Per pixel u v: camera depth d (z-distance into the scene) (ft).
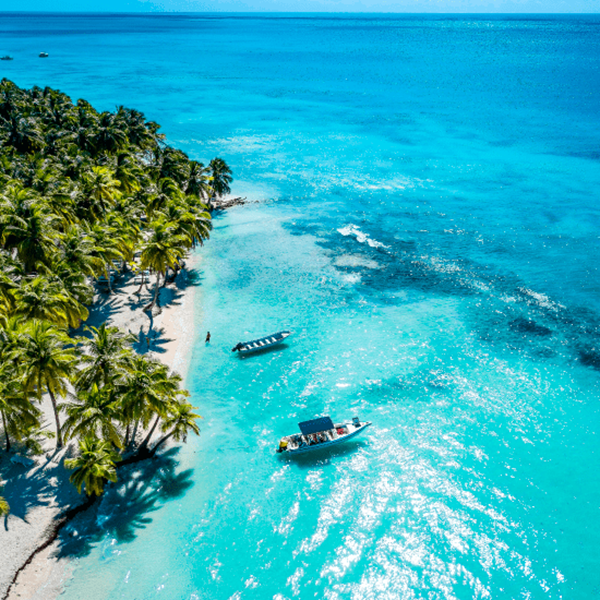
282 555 119.44
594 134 511.81
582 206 336.90
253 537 123.24
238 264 260.01
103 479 132.77
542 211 330.13
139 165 309.22
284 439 147.23
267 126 556.92
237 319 211.41
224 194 351.46
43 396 157.79
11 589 107.14
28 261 178.70
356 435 151.64
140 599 108.99
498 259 266.98
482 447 148.77
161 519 126.31
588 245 281.54
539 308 221.25
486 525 126.00
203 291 233.35
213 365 183.21
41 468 133.18
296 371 180.55
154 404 125.18
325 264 261.03
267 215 325.01
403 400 166.91
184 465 142.10
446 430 154.81
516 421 158.40
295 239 290.56
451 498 133.18
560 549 120.16
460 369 181.88
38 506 123.44
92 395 122.21
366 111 630.74
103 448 119.75
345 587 112.98
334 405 164.86
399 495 134.21
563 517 127.75
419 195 361.51
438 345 195.31
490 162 432.25
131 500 130.41
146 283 229.04
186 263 258.98
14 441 138.62
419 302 225.76
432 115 605.73
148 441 146.72
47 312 147.33
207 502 131.44
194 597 110.22
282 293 232.53
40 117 346.74
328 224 312.29
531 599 109.91
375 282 243.19
